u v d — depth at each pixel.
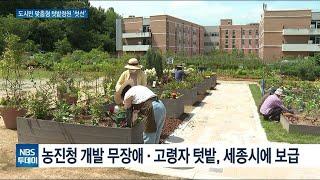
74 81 15.23
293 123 9.54
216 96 18.67
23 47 10.27
